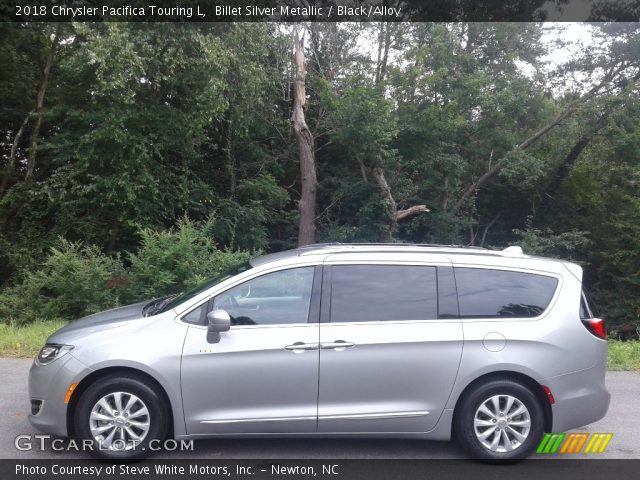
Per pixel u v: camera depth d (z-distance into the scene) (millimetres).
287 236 21844
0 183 18484
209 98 15656
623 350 9180
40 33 16797
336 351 4902
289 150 21109
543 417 5066
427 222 20906
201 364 4832
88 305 13109
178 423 4836
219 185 20234
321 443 5461
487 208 24609
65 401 4785
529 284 5254
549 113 22141
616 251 21000
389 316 5035
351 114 17328
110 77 14305
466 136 20203
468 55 19406
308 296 5074
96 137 15344
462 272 5242
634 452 5352
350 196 19906
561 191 23875
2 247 16938
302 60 19156
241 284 5082
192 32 15234
